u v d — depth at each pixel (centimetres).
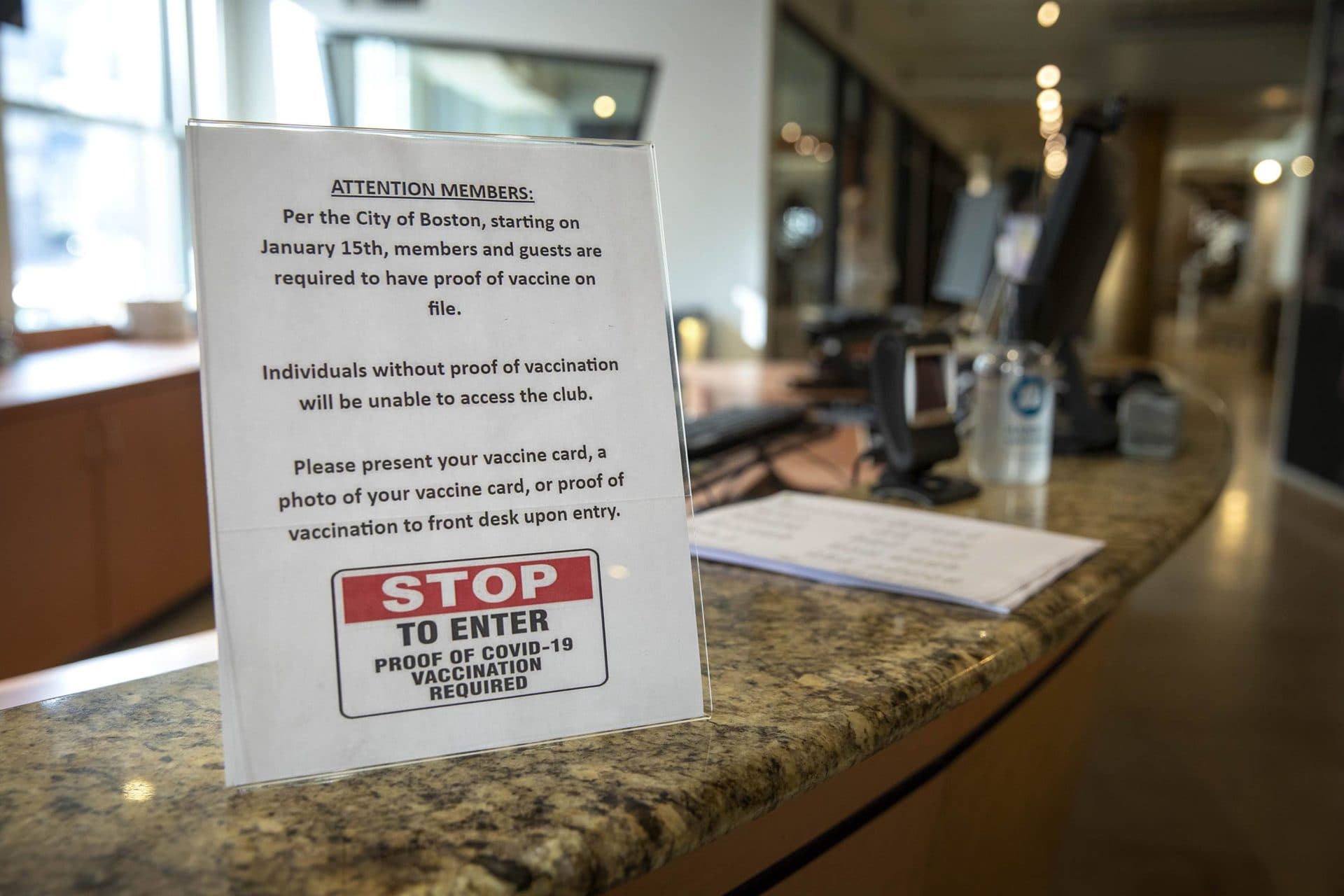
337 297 48
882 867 81
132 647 312
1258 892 197
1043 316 123
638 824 43
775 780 49
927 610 76
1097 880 200
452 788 46
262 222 47
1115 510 112
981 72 966
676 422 54
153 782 47
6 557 252
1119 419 152
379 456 48
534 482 51
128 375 312
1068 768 136
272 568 46
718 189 558
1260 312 1209
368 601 47
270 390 47
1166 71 962
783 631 70
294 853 41
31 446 260
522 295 51
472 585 49
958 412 176
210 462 45
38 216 374
